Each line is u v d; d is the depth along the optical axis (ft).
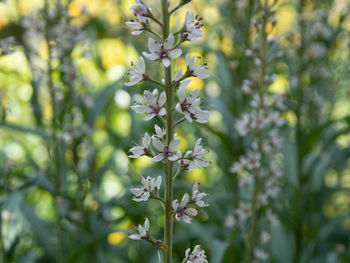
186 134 1.96
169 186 1.03
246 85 1.44
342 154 1.98
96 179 1.84
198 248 1.05
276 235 1.65
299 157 1.60
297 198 1.65
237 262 1.69
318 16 1.77
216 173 2.21
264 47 1.42
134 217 1.79
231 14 1.96
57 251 1.64
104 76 2.54
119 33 2.16
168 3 1.02
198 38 1.03
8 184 1.51
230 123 1.75
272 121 1.44
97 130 2.28
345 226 2.19
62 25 1.59
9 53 1.34
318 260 1.85
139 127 1.86
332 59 2.14
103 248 1.81
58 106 1.63
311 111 1.86
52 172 1.71
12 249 1.45
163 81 1.03
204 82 2.11
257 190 1.43
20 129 1.57
